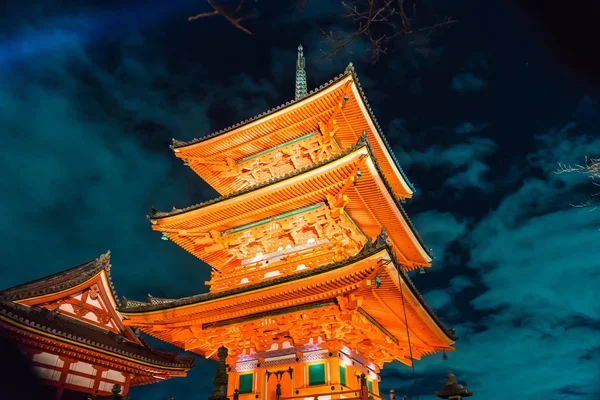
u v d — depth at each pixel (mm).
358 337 19266
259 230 23484
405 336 23391
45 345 20359
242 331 20109
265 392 18641
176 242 25547
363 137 18859
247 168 27406
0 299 20625
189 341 22234
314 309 18422
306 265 20734
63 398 20844
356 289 17281
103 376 23266
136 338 27156
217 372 13953
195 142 26906
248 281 22062
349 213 22969
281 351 19344
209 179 29266
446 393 11320
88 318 24922
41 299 22625
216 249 24062
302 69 35938
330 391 17188
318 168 19844
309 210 22125
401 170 29484
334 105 23688
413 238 25781
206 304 19953
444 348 24656
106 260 27109
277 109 24375
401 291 17484
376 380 22328
